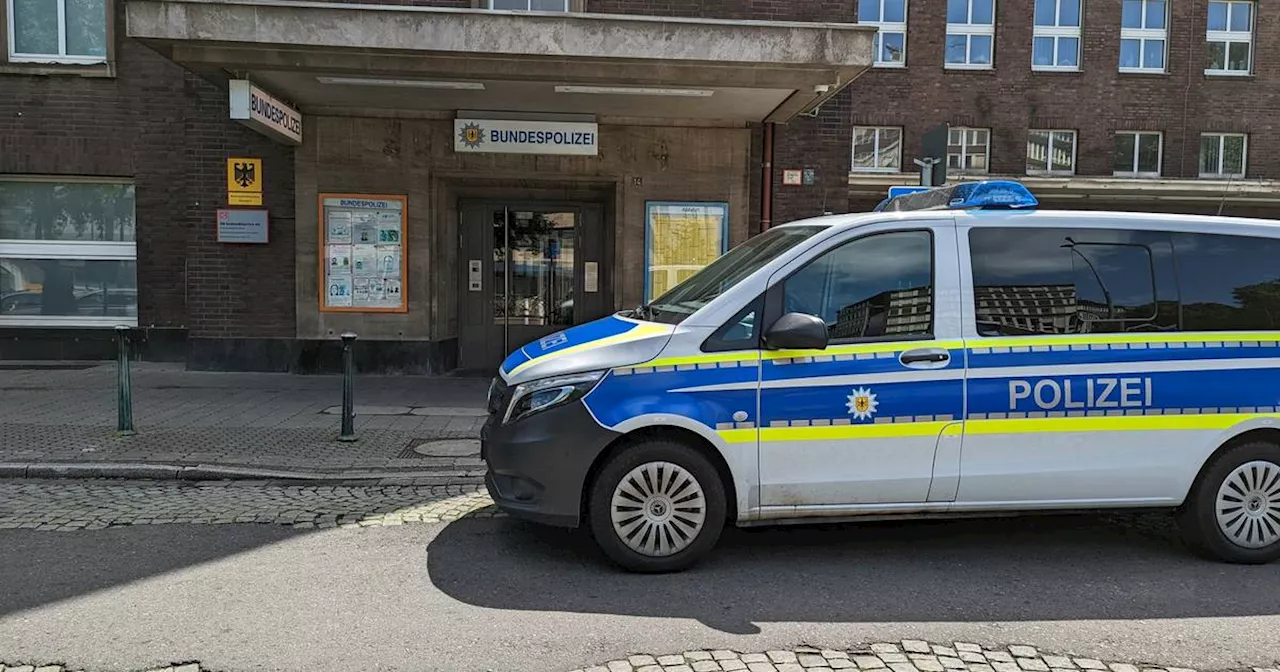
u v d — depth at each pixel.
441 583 4.34
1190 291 4.71
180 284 12.14
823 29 8.55
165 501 5.83
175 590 4.21
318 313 10.95
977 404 4.48
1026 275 4.63
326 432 7.76
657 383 4.38
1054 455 4.52
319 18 8.23
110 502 5.78
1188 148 19.23
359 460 6.84
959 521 5.52
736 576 4.49
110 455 6.72
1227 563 4.74
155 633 3.70
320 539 5.04
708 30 8.52
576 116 10.82
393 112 10.77
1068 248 4.68
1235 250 4.79
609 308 11.83
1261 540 4.70
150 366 11.68
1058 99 19.03
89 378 10.52
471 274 12.06
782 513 4.46
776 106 10.31
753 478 4.41
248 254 10.95
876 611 4.04
